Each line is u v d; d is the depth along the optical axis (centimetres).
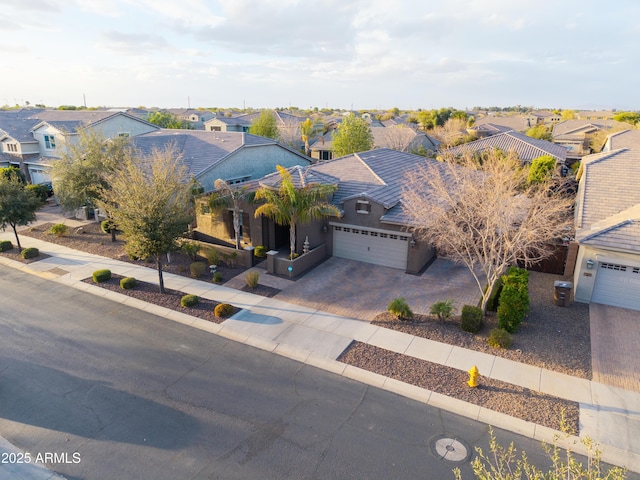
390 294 1898
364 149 4666
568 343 1484
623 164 2481
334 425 1102
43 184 3828
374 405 1183
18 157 4175
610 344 1480
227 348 1480
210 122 7375
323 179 2361
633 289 1717
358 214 2208
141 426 1099
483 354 1422
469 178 1661
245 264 2220
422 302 1819
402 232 2092
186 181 2433
